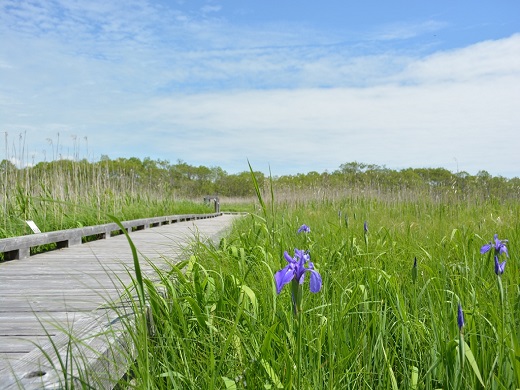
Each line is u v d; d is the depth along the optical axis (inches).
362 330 130.3
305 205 653.9
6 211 420.2
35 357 111.0
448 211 507.5
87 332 128.0
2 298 195.6
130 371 127.8
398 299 127.0
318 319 132.4
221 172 2982.3
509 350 93.7
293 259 83.9
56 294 203.3
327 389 97.7
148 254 334.6
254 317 125.6
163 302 140.2
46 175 530.9
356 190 724.0
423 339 127.5
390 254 207.8
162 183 1061.8
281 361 111.2
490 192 640.4
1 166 454.0
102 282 229.5
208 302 146.7
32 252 385.7
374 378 116.8
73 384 93.9
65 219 478.6
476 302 133.5
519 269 165.6
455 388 98.1
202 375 108.7
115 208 618.8
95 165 652.1
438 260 192.7
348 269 175.9
